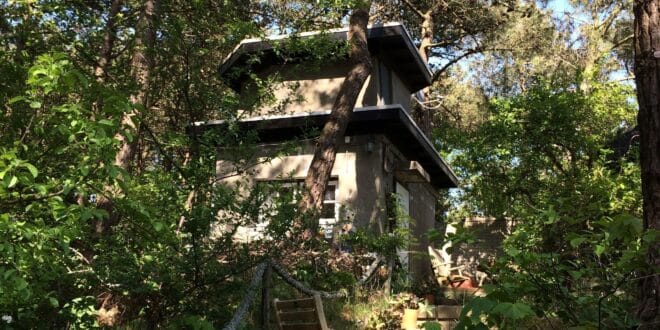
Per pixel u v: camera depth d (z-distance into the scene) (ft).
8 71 12.05
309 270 26.96
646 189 11.98
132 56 25.75
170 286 15.75
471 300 8.20
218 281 16.19
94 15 26.03
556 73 61.46
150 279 15.30
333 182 41.29
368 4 35.37
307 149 41.04
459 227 10.80
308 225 20.18
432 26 69.82
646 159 12.07
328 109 43.24
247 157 23.82
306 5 35.12
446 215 74.08
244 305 16.39
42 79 9.64
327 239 39.09
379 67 44.57
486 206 60.59
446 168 53.21
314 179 33.30
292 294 24.47
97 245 15.40
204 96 25.91
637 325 10.05
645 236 8.67
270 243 18.48
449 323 24.23
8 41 19.60
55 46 21.08
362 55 36.91
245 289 16.79
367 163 40.65
